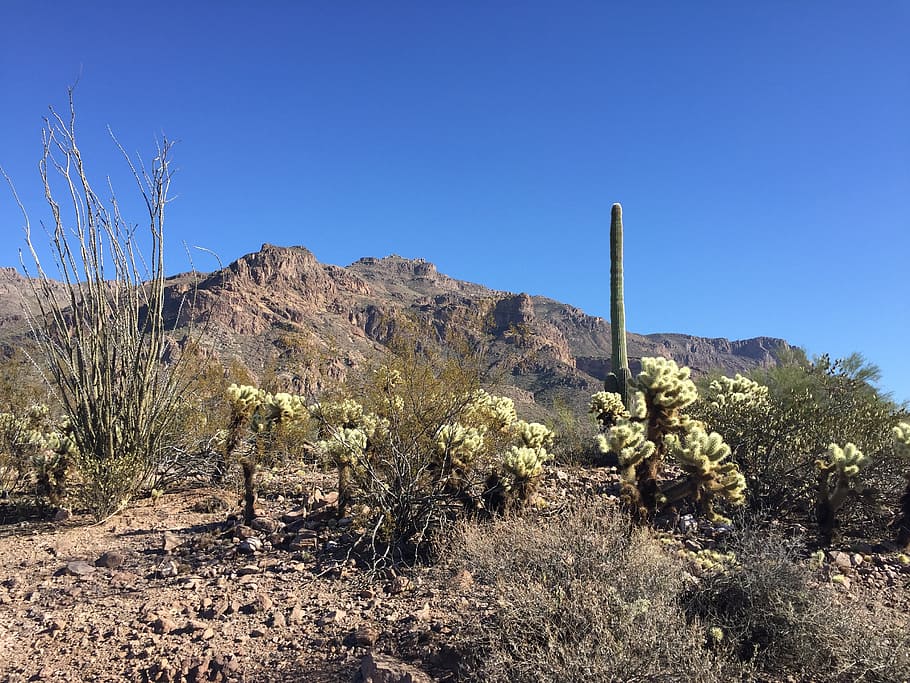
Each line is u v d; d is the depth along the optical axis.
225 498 9.00
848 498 6.23
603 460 10.07
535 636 3.50
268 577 5.71
